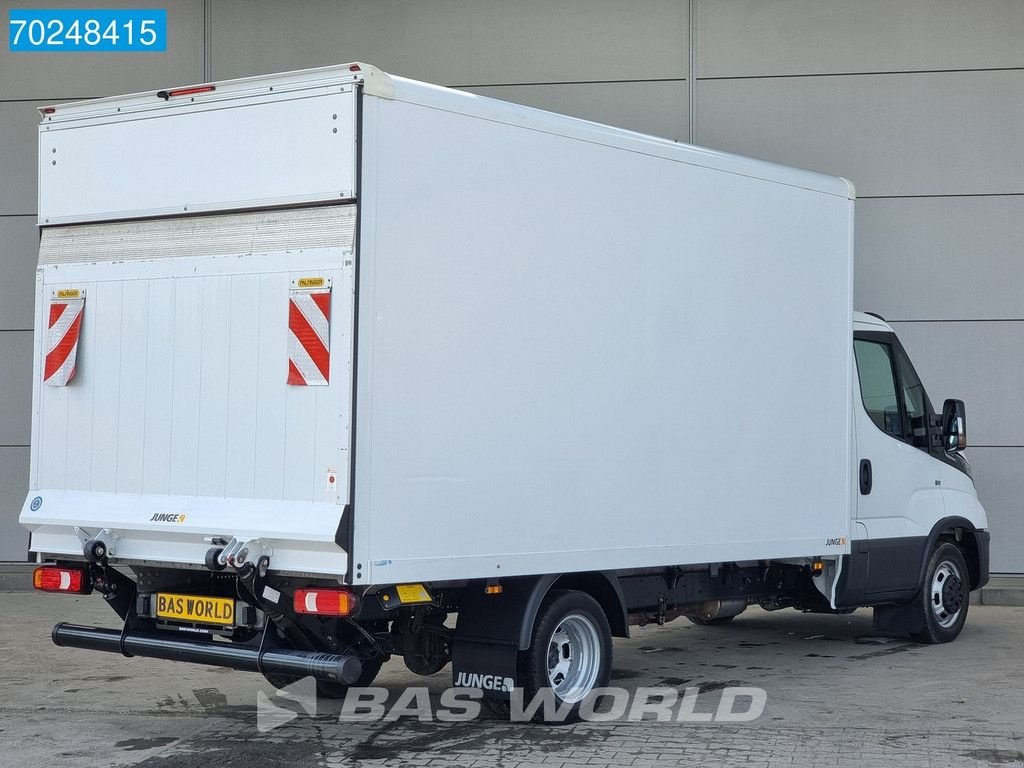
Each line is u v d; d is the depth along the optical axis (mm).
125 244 6750
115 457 6680
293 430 5996
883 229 13273
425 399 6145
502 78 13609
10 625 10781
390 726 6992
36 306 7043
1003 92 13148
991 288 13133
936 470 10016
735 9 13383
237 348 6238
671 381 7523
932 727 6953
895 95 13258
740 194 8047
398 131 6066
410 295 6094
